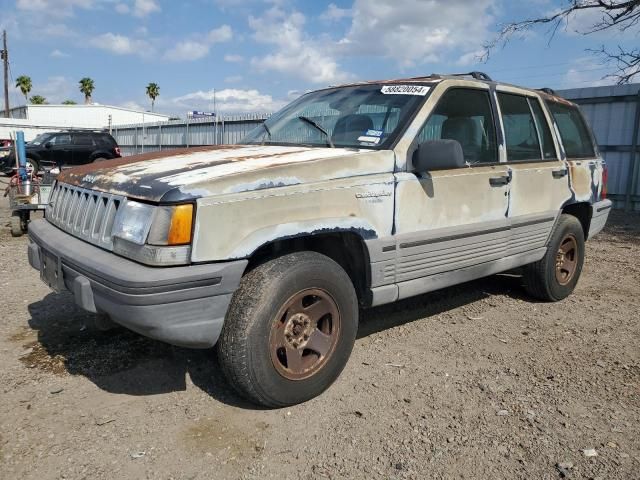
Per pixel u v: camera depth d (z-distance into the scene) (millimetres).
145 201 2783
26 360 3705
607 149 12359
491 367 3727
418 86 3953
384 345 4074
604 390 3414
